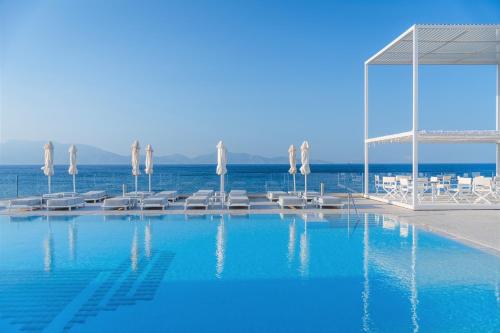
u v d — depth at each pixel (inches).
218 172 617.0
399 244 328.8
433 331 169.0
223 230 391.2
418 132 546.0
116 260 282.5
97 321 180.9
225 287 226.1
